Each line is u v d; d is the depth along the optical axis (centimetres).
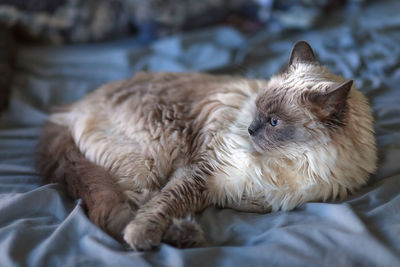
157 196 78
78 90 105
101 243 71
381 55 112
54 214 77
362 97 82
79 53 117
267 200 79
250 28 136
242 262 69
